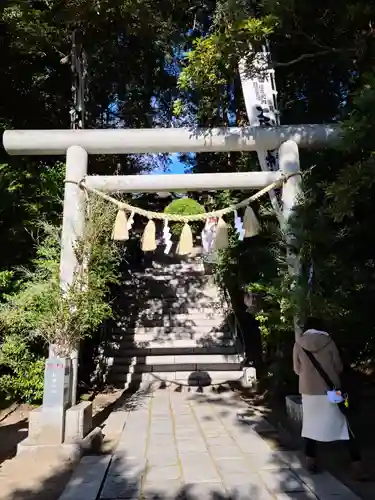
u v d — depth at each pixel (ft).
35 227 25.22
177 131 20.18
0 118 26.58
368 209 14.84
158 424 18.98
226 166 32.71
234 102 28.14
